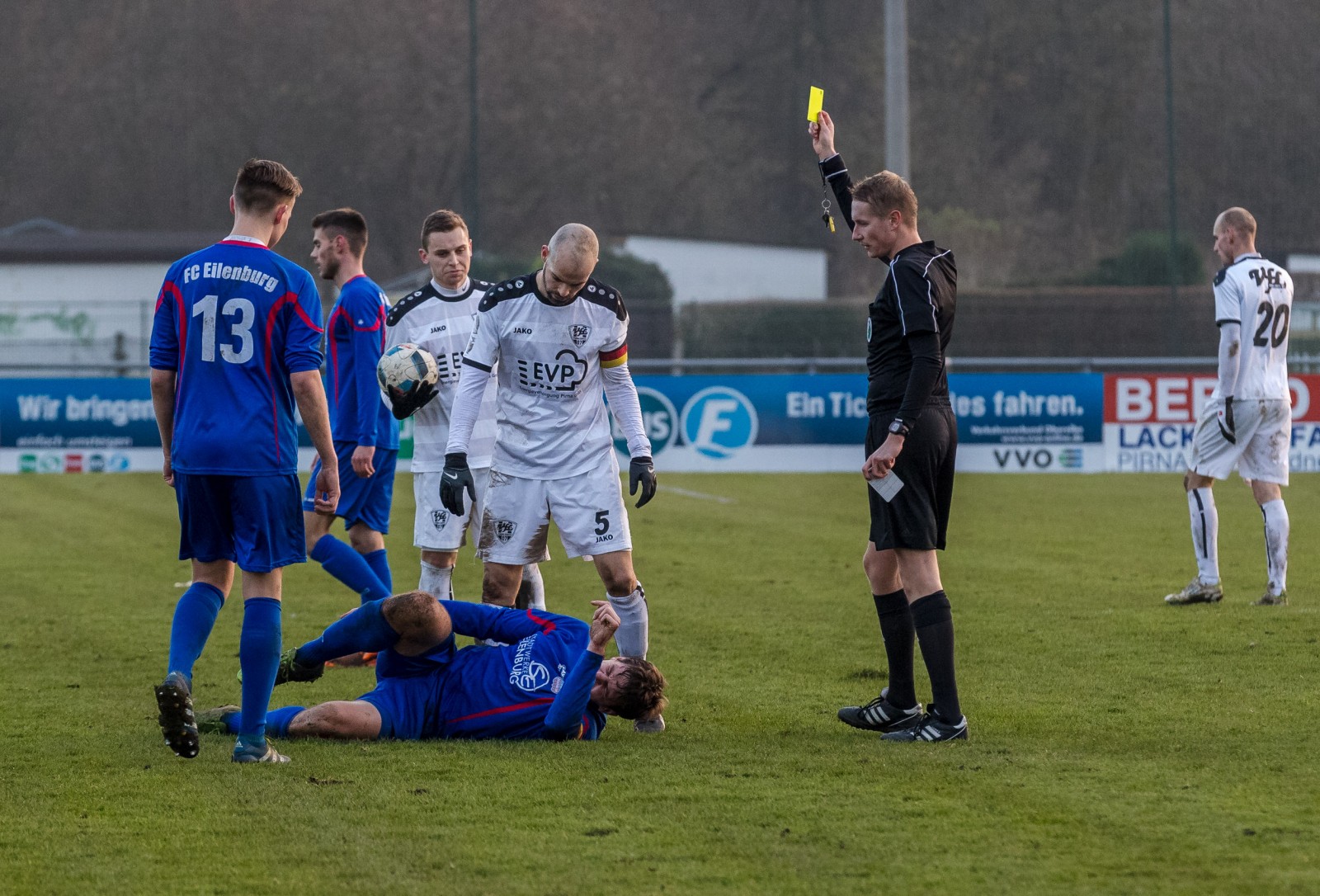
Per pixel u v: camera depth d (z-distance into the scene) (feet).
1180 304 295.89
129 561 120.67
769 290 411.54
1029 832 44.62
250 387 52.34
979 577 107.34
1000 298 301.63
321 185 424.05
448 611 59.67
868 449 59.16
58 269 381.40
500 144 424.05
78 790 49.42
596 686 58.29
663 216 418.31
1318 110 381.81
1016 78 403.95
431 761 53.67
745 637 84.02
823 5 426.51
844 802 47.98
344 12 434.71
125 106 437.99
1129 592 99.76
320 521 79.10
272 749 54.49
